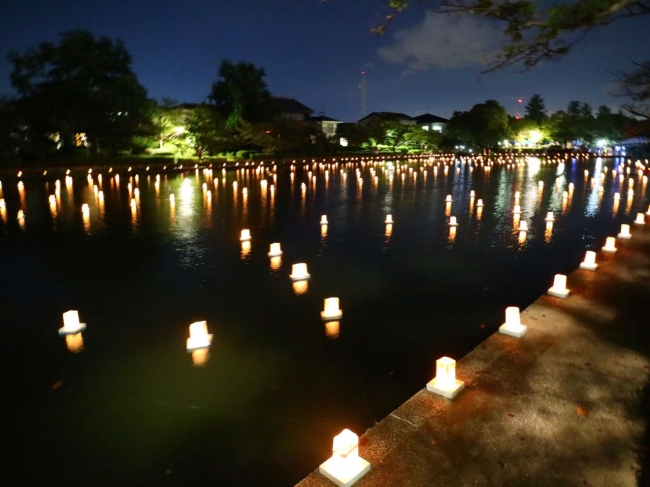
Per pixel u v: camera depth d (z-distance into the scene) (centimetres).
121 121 3625
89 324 648
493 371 442
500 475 311
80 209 1681
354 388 479
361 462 323
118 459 379
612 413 373
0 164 2956
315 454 382
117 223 1403
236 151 4859
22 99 3244
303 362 534
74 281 841
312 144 5359
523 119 7306
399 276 852
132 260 980
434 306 700
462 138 6619
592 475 308
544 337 509
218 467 368
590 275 730
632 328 530
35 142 3256
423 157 5459
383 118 6225
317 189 2344
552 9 313
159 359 544
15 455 386
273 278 846
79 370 521
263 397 464
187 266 932
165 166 3544
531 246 1080
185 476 359
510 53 353
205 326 580
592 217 1472
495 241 1135
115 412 442
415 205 1756
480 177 2994
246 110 5078
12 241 1169
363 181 2759
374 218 1477
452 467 321
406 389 478
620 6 295
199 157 4222
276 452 384
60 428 420
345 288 787
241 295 759
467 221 1409
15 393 477
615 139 6519
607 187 2331
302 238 1188
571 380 423
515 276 845
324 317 658
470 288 781
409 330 616
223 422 425
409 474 316
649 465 315
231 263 951
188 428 417
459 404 393
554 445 338
